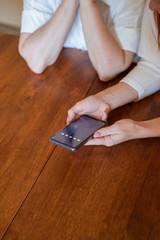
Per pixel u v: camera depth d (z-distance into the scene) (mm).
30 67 1268
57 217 810
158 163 948
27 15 1277
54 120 1065
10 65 1306
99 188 877
